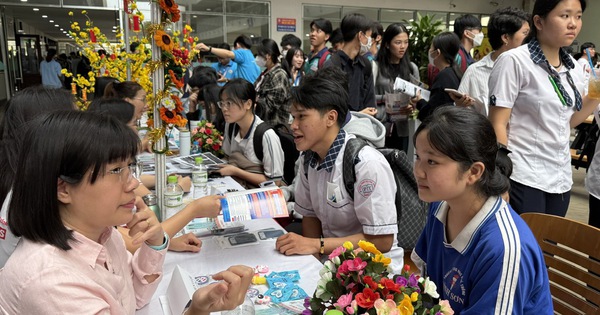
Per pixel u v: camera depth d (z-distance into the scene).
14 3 9.11
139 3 4.37
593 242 1.31
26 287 0.74
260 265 1.43
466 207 1.11
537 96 1.99
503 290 0.99
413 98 3.26
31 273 0.75
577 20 1.88
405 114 3.46
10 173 1.14
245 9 10.98
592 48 5.58
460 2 12.66
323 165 1.67
